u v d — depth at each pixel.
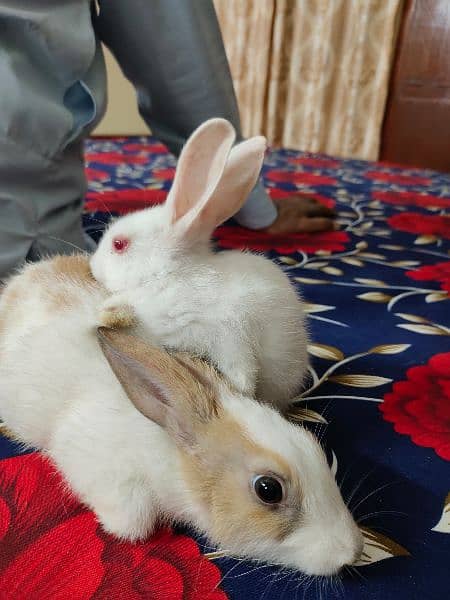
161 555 0.53
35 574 0.49
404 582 0.50
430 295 1.19
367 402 0.78
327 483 0.52
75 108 1.07
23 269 0.83
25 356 0.66
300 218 1.62
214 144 0.63
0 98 0.90
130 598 0.48
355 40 3.48
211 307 0.63
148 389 0.56
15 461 0.64
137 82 1.29
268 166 2.71
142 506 0.55
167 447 0.55
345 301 1.14
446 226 1.76
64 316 0.68
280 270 0.72
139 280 0.65
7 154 0.93
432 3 3.27
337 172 2.64
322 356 0.90
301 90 3.76
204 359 0.63
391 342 0.96
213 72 1.24
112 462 0.55
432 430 0.72
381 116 3.55
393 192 2.25
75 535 0.54
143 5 1.13
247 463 0.52
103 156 2.63
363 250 1.49
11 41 0.92
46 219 1.02
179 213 0.66
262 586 0.50
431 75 3.38
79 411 0.59
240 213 1.52
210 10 1.22
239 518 0.51
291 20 3.63
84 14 0.99
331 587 0.49
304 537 0.50
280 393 0.71
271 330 0.66
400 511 0.58
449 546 0.54
